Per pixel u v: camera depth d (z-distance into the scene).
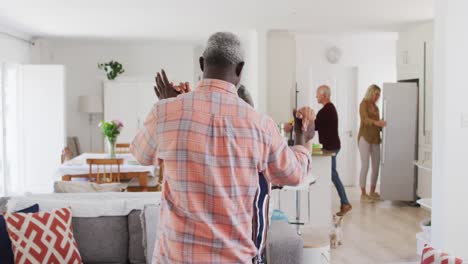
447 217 4.23
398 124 7.72
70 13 6.75
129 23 7.59
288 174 1.63
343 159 9.62
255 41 8.42
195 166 1.51
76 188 4.00
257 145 1.55
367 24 7.71
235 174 1.52
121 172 6.04
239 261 1.53
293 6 6.32
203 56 1.63
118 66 9.80
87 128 10.09
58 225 3.23
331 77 9.48
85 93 10.05
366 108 8.07
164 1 5.98
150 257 3.34
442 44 4.23
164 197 1.58
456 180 4.23
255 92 8.45
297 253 3.15
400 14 6.84
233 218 1.52
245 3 6.13
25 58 8.85
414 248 5.19
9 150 8.49
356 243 5.39
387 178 7.72
